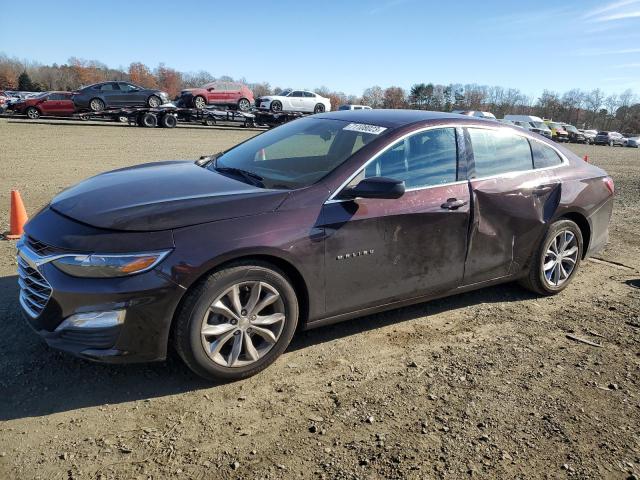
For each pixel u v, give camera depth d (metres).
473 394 3.20
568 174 4.79
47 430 2.67
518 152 4.50
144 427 2.74
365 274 3.57
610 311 4.61
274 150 4.11
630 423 2.99
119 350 2.86
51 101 29.78
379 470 2.51
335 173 3.48
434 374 3.42
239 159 4.16
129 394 3.02
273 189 3.39
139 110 27.95
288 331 3.34
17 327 3.69
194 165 4.27
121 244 2.81
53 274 2.82
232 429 2.77
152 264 2.82
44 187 9.20
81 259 2.78
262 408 2.96
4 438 2.59
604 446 2.78
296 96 34.06
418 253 3.79
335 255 3.38
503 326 4.21
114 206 3.08
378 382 3.29
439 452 2.66
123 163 12.96
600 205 5.02
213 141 20.72
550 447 2.75
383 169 3.65
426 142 3.92
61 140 18.17
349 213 3.41
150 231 2.88
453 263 4.02
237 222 3.06
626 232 7.61
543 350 3.83
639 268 5.91
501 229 4.25
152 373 3.25
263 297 3.22
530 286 4.77
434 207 3.80
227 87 32.28
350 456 2.60
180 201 3.12
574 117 108.12
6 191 8.66
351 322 4.13
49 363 3.27
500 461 2.62
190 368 3.08
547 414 3.04
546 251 4.66
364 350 3.70
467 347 3.82
